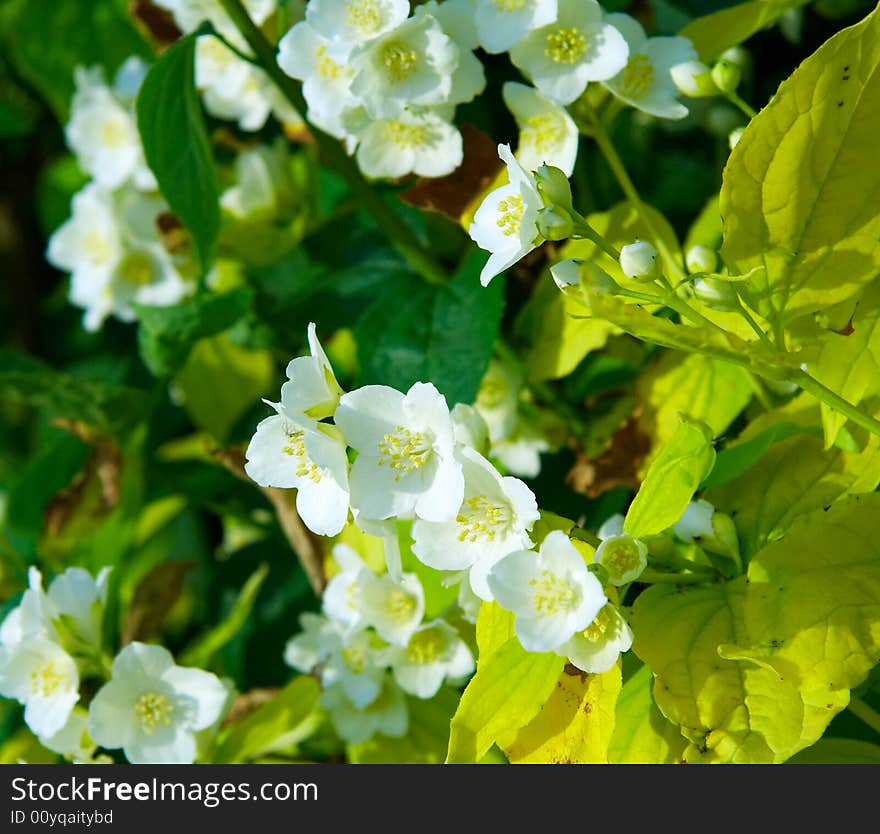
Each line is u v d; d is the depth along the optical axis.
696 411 0.76
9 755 0.82
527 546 0.71
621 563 0.69
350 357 0.88
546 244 0.79
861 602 0.69
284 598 0.88
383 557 0.78
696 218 0.85
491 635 0.72
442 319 0.78
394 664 0.78
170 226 0.89
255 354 0.89
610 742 0.71
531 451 0.81
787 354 0.69
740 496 0.73
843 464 0.73
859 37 0.69
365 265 0.84
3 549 0.88
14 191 1.22
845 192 0.70
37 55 0.99
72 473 0.91
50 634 0.78
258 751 0.79
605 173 0.83
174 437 0.93
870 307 0.71
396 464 0.71
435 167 0.77
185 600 0.93
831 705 0.69
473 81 0.76
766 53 0.85
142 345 0.85
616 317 0.68
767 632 0.69
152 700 0.78
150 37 0.87
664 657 0.70
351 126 0.77
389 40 0.75
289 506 0.82
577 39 0.75
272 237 0.85
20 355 0.89
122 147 0.90
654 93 0.76
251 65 0.83
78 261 0.92
